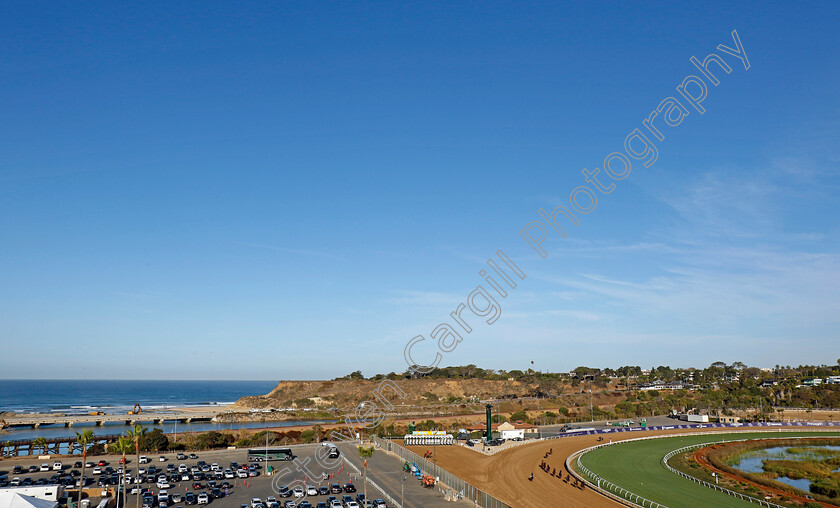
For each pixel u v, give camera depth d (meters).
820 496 103.25
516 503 87.81
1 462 122.19
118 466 117.75
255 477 107.31
